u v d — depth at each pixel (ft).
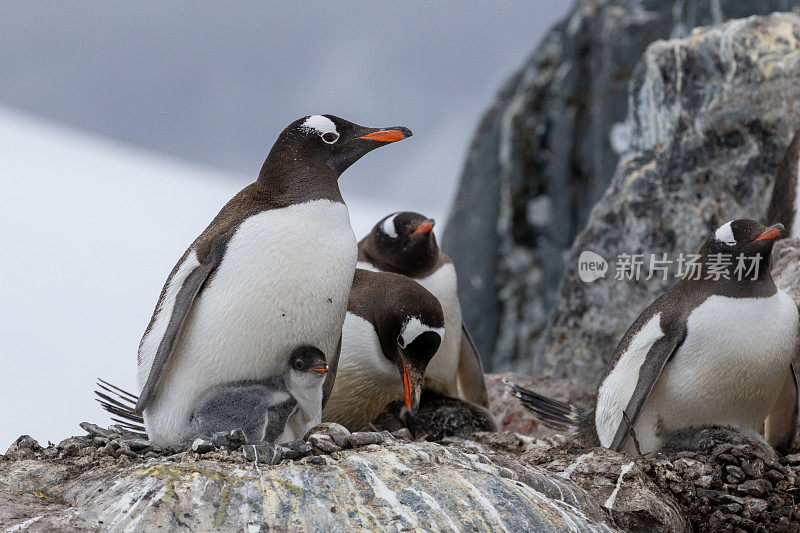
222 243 26.89
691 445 32.07
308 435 27.12
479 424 40.96
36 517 22.58
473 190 89.10
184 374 26.99
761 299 31.01
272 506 22.70
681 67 52.37
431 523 22.66
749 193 48.98
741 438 30.94
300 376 27.12
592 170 78.33
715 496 29.07
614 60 71.26
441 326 34.86
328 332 28.09
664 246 51.08
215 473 23.58
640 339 32.37
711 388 31.30
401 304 34.96
